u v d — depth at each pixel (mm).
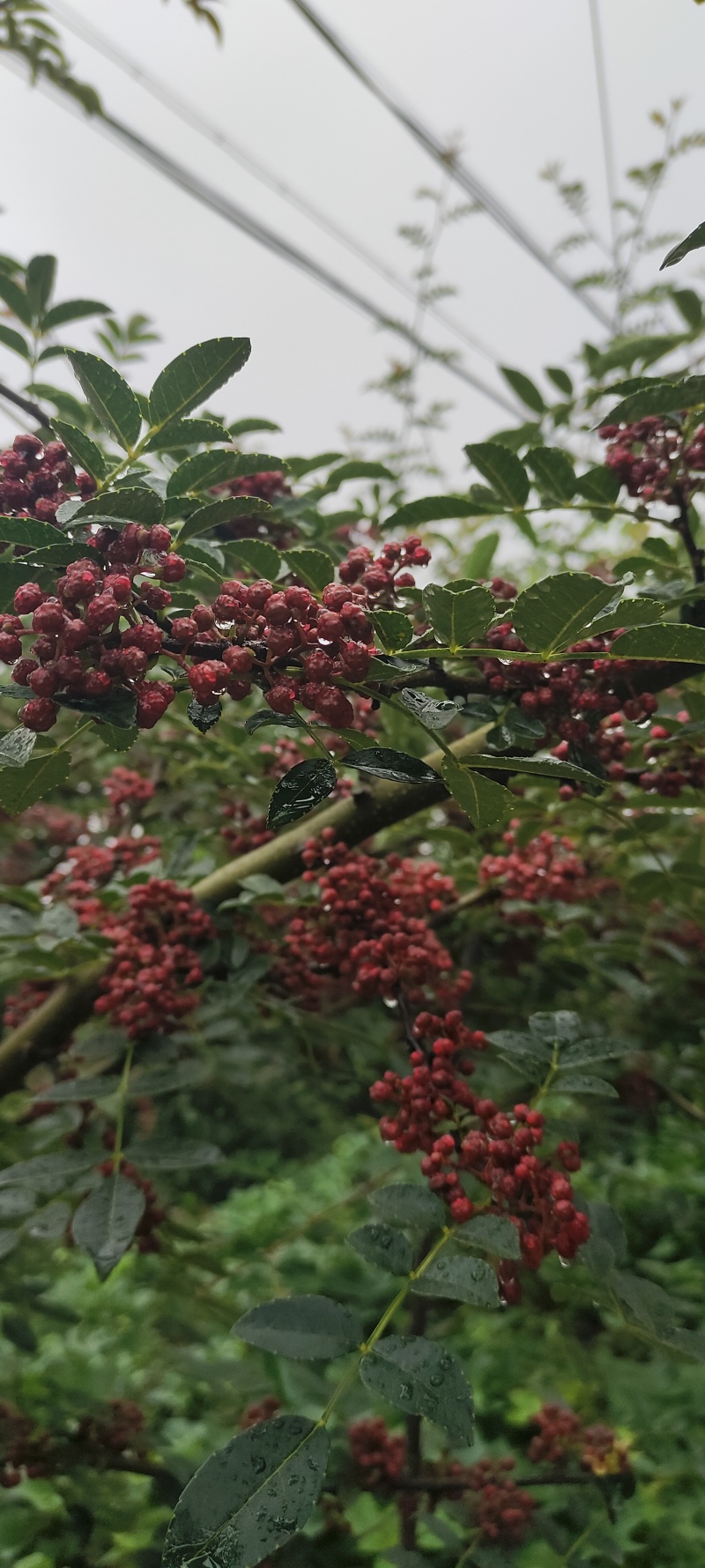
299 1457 236
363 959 420
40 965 460
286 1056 685
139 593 255
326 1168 1092
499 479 419
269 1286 765
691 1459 692
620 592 249
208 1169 780
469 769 262
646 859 660
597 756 403
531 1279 469
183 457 468
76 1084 409
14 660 253
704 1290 778
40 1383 530
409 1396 247
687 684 494
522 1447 779
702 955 700
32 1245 487
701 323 488
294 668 253
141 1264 591
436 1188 327
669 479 396
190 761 662
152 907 483
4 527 251
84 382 288
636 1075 674
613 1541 468
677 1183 807
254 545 354
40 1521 457
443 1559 421
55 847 767
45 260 430
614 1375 685
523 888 562
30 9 618
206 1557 217
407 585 333
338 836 477
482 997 702
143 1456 484
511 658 271
